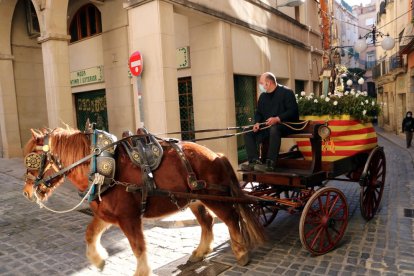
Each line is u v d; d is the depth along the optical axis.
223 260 4.29
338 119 4.93
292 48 12.97
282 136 4.70
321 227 4.29
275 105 4.80
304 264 4.06
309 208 4.15
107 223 3.75
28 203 7.30
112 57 10.09
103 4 10.04
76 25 11.62
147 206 3.62
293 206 4.25
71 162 3.53
